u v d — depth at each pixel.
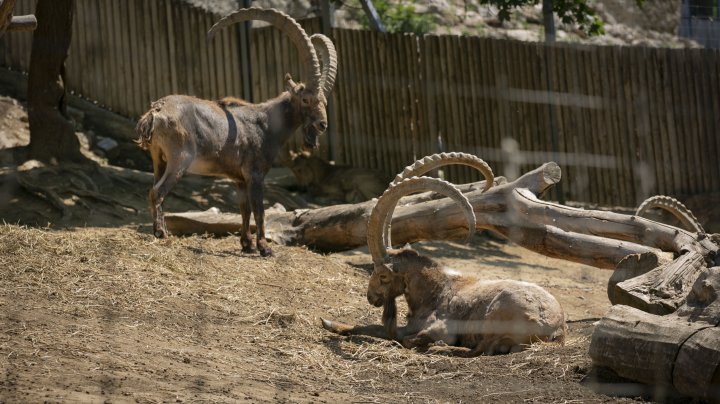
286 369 6.29
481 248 13.46
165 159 9.91
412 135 15.62
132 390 5.09
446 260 12.09
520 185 10.20
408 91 15.61
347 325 7.75
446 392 5.87
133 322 6.82
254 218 10.35
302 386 5.82
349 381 6.17
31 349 5.63
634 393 5.79
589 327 8.44
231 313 7.64
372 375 6.36
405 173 7.56
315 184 15.29
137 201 13.09
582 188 15.66
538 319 6.97
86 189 12.36
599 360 6.00
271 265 9.67
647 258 7.78
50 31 13.28
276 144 10.55
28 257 8.05
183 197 13.48
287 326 7.58
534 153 15.55
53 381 5.06
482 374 6.32
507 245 13.94
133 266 8.38
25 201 11.75
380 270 7.62
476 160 7.54
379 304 7.70
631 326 5.86
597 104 15.62
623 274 7.94
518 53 15.53
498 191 10.27
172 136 9.60
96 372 5.35
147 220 12.14
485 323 7.15
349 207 11.17
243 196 10.41
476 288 7.43
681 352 5.50
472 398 5.72
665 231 8.98
